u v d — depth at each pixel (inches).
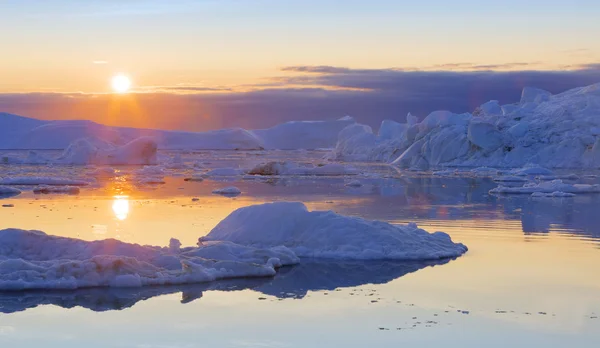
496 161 1966.0
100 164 2122.3
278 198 940.6
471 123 2022.6
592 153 1873.8
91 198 921.5
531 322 318.7
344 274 417.4
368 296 364.8
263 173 1582.2
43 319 323.3
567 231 600.7
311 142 4913.9
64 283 376.5
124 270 390.9
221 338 296.8
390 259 461.1
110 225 623.5
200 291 375.6
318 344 289.0
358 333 303.1
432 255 464.8
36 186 1140.5
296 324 316.5
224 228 513.3
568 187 1042.1
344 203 872.9
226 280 402.0
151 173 1588.3
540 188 1039.6
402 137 2434.8
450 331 305.6
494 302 351.9
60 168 1859.0
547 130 2005.4
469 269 430.6
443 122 2176.4
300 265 445.1
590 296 363.9
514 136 2014.0
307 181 1349.7
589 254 482.9
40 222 647.8
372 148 2591.0
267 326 313.6
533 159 1932.8
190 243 516.4
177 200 898.7
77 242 425.4
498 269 430.6
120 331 306.3
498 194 1023.0
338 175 1561.3
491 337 297.1
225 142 4771.2
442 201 904.3
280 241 487.2
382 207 819.4
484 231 601.9
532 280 399.9
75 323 317.7
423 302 353.1
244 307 344.5
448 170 1798.7
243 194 1014.4
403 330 307.1
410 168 1935.3
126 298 359.6
